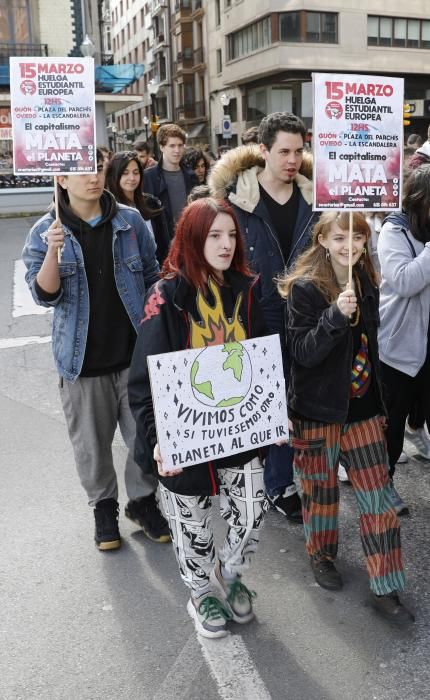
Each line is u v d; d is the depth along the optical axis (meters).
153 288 2.51
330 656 2.59
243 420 2.50
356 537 3.44
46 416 5.29
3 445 4.75
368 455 2.76
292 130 3.33
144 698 2.42
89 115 2.89
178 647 2.68
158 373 2.34
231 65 41.34
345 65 37.25
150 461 2.55
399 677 2.47
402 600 2.90
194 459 2.44
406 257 3.29
